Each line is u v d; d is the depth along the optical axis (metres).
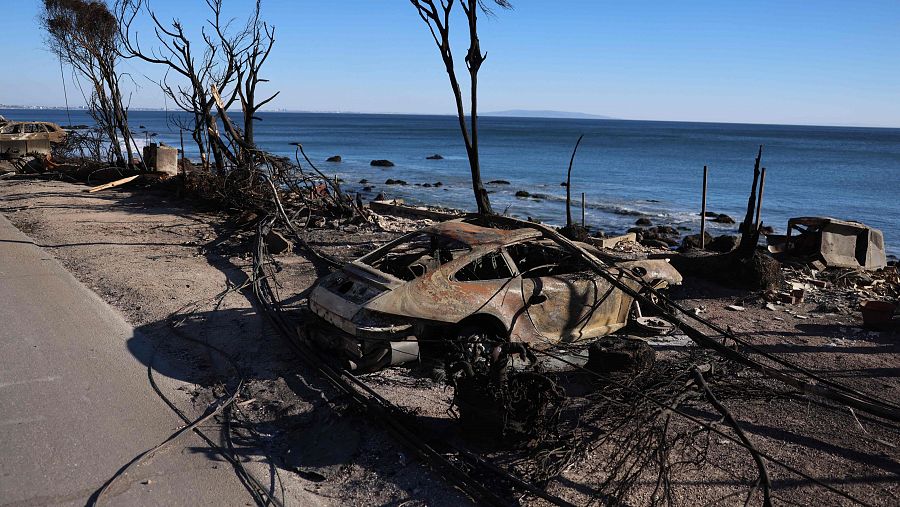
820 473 4.69
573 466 4.78
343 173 46.75
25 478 4.44
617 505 4.07
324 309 6.48
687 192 39.78
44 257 11.34
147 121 183.50
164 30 18.39
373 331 5.96
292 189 16.47
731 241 13.77
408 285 6.20
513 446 4.95
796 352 7.27
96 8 23.27
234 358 6.87
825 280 10.94
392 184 39.19
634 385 5.61
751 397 5.99
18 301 8.62
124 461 4.74
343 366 6.42
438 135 134.00
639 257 10.76
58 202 17.77
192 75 18.91
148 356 6.89
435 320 6.17
